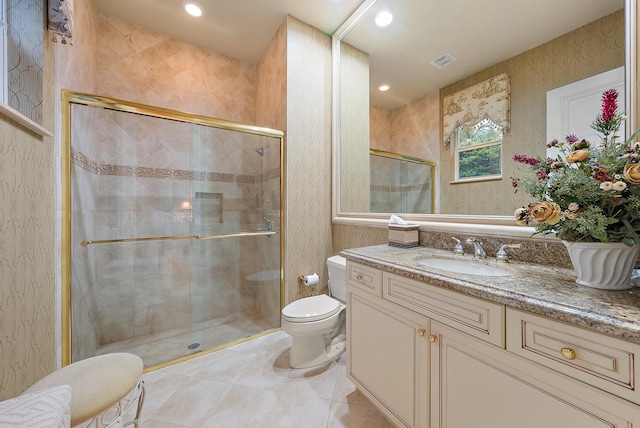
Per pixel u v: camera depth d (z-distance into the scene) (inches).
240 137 87.6
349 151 85.7
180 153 86.4
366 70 78.9
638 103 34.9
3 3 39.2
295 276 86.1
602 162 29.5
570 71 41.3
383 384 46.1
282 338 81.4
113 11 79.8
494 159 50.8
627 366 20.8
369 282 49.6
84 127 63.0
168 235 85.8
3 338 34.1
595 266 29.3
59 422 22.1
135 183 80.2
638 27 35.0
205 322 91.0
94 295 71.9
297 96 83.7
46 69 46.2
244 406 53.0
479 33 53.3
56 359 51.9
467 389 32.8
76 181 59.7
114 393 32.4
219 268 93.8
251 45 96.3
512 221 47.3
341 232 89.3
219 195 93.1
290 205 84.2
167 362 67.9
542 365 25.9
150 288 83.6
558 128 42.5
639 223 27.1
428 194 63.4
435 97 61.8
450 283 34.1
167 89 90.7
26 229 40.0
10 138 35.5
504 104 49.3
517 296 27.6
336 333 73.4
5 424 20.0
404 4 67.3
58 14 45.6
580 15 40.3
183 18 82.7
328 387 58.8
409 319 40.9
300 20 83.4
